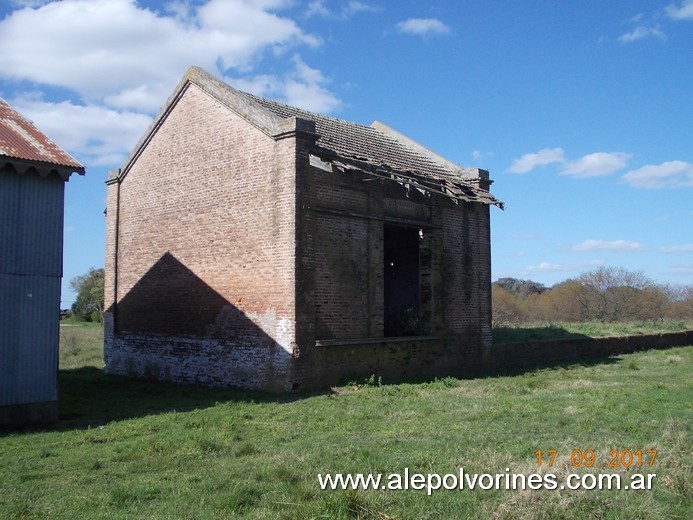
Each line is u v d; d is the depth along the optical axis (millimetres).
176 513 6492
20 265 11734
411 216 19344
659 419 11477
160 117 20156
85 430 11180
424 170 21328
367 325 17625
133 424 11555
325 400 14008
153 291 19844
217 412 12711
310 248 16109
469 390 15750
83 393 16359
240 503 6754
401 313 21719
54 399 12094
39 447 9773
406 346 18859
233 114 17766
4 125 12656
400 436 10133
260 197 16703
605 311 54000
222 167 17938
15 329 11633
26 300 11789
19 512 6555
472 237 21688
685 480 7387
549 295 59000
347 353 16922
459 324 20859
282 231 16016
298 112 21188
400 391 15359
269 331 16094
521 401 13797
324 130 20297
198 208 18578
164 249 19641
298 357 15586
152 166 20484
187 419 11906
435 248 20172
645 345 31000
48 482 7770
